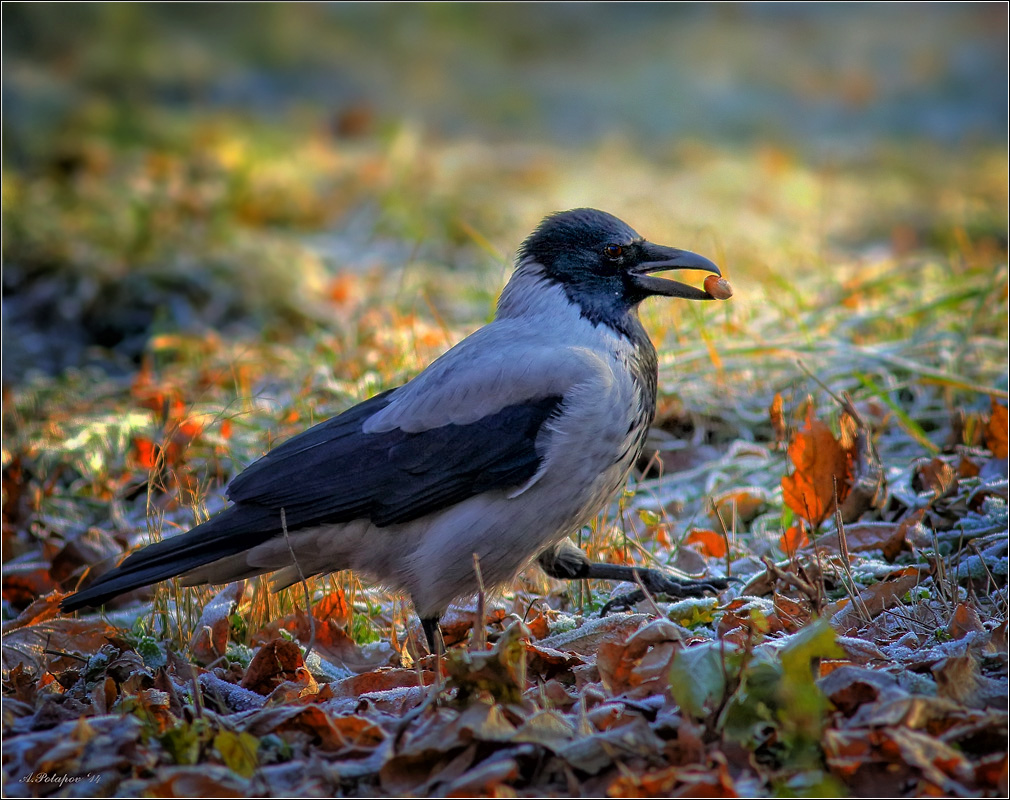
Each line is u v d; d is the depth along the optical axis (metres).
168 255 17.91
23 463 11.62
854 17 39.72
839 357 11.45
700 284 14.20
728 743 5.40
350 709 6.29
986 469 9.66
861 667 5.95
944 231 20.45
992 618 7.15
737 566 8.77
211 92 30.55
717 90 32.53
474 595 7.80
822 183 23.39
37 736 5.75
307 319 16.50
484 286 15.75
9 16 30.17
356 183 22.52
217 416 11.10
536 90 32.41
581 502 7.66
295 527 7.57
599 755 5.35
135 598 9.65
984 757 5.21
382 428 7.65
